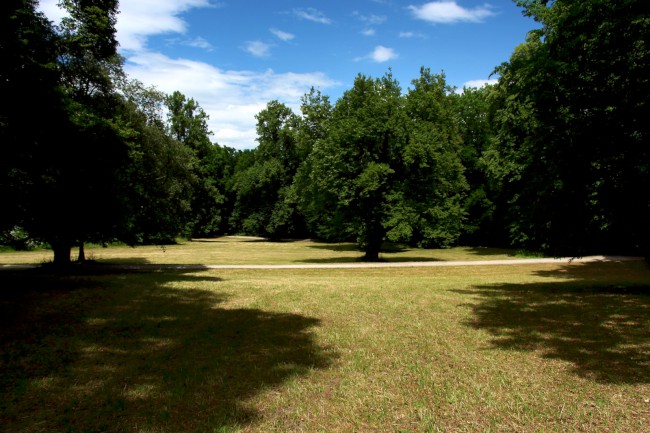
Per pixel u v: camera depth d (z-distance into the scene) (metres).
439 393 5.20
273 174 57.38
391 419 4.54
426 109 31.03
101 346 7.22
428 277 18.50
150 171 22.64
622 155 12.03
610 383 5.39
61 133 12.44
